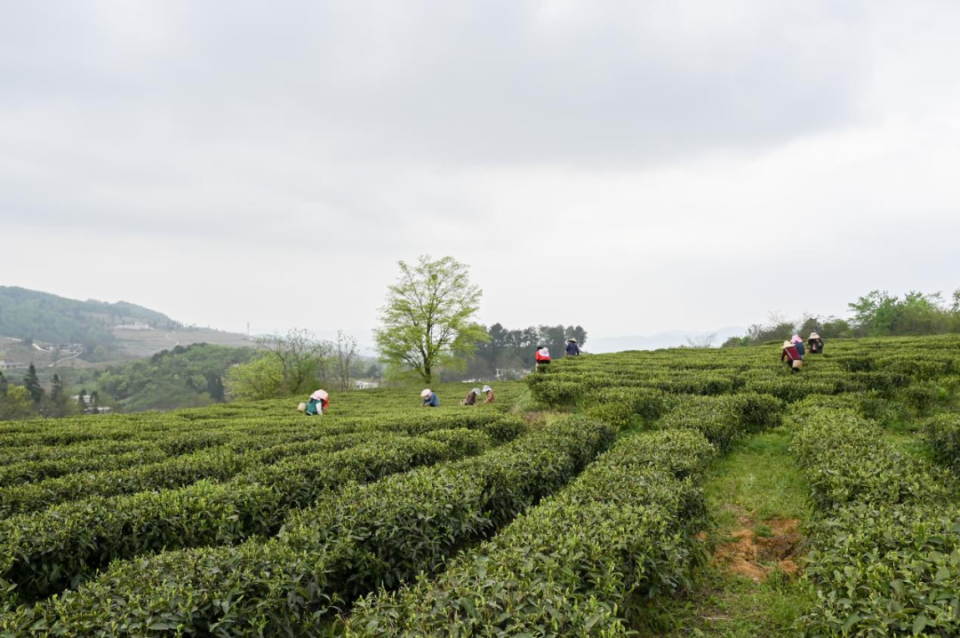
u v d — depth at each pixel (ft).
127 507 23.76
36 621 14.44
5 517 27.25
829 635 13.23
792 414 42.65
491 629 12.54
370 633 13.20
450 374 353.72
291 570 17.34
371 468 33.40
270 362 147.33
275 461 37.83
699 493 24.13
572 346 103.40
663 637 17.10
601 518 18.95
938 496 20.67
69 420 65.92
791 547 22.80
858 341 100.12
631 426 47.73
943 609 12.00
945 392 51.90
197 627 15.30
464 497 23.54
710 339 187.52
